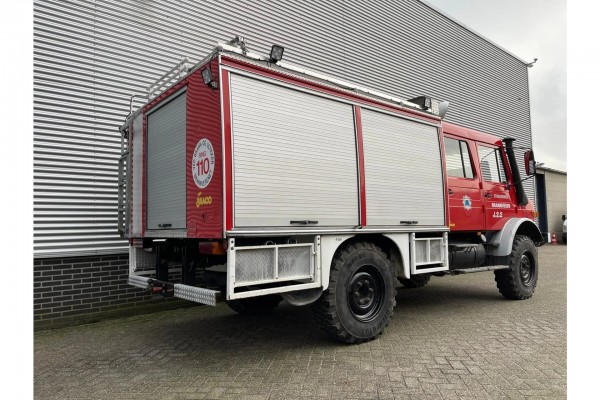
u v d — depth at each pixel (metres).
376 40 9.59
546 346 3.94
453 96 11.73
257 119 3.45
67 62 5.43
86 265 5.48
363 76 9.22
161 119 4.31
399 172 4.67
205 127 3.46
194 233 3.58
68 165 5.39
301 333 4.62
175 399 2.97
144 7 6.14
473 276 9.06
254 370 3.48
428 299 6.45
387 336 4.38
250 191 3.33
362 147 4.29
